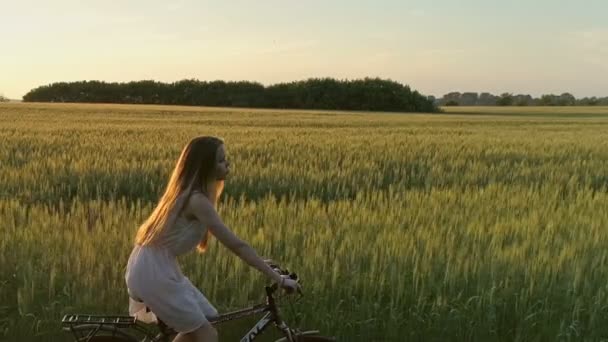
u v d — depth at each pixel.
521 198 9.97
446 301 5.32
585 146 22.55
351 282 5.63
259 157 16.56
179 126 33.56
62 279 5.77
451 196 10.02
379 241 6.39
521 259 6.09
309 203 8.87
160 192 11.54
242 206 8.62
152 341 4.10
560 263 5.88
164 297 3.84
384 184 13.06
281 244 6.55
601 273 5.82
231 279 5.59
